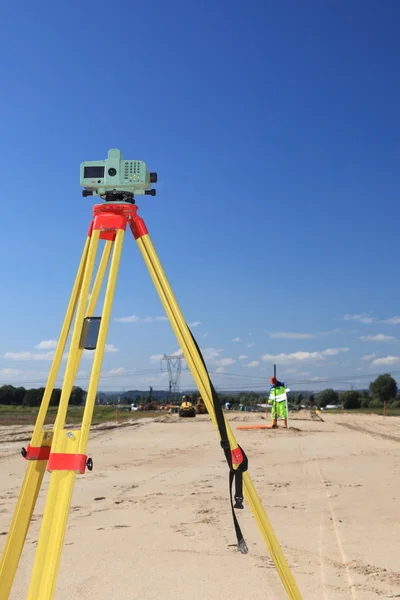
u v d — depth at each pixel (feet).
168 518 24.11
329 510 25.41
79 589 15.29
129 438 67.92
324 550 19.06
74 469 8.96
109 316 9.77
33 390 203.21
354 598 14.62
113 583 15.72
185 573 16.57
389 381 345.51
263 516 10.07
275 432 77.56
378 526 22.27
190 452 51.57
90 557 18.22
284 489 31.04
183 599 14.57
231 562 17.65
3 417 129.08
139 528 22.27
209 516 24.47
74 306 10.64
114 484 33.40
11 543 9.94
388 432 80.38
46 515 8.81
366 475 35.99
